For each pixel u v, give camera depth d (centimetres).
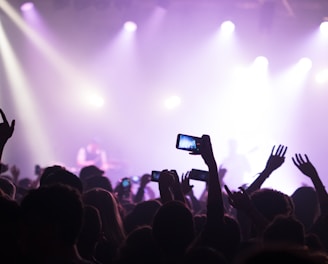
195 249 260
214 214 338
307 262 142
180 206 310
